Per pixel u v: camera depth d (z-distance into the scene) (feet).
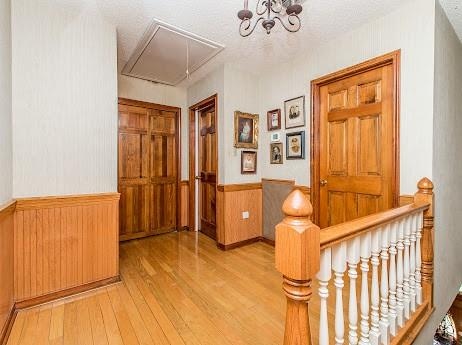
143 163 11.83
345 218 8.05
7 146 5.39
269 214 10.84
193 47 8.70
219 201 10.46
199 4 6.43
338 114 8.25
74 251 6.55
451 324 8.11
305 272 2.53
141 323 5.39
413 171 6.34
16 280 5.74
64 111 6.47
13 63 5.79
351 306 3.63
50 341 4.82
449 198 7.12
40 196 6.12
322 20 7.07
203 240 11.50
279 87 10.26
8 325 5.10
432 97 6.00
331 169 8.47
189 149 13.05
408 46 6.40
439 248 6.46
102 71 7.09
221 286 7.06
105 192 7.13
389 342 4.28
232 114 10.38
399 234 4.80
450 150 7.18
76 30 6.65
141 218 11.78
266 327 5.27
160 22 7.19
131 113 11.43
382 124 7.12
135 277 7.62
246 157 10.83
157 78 11.63
